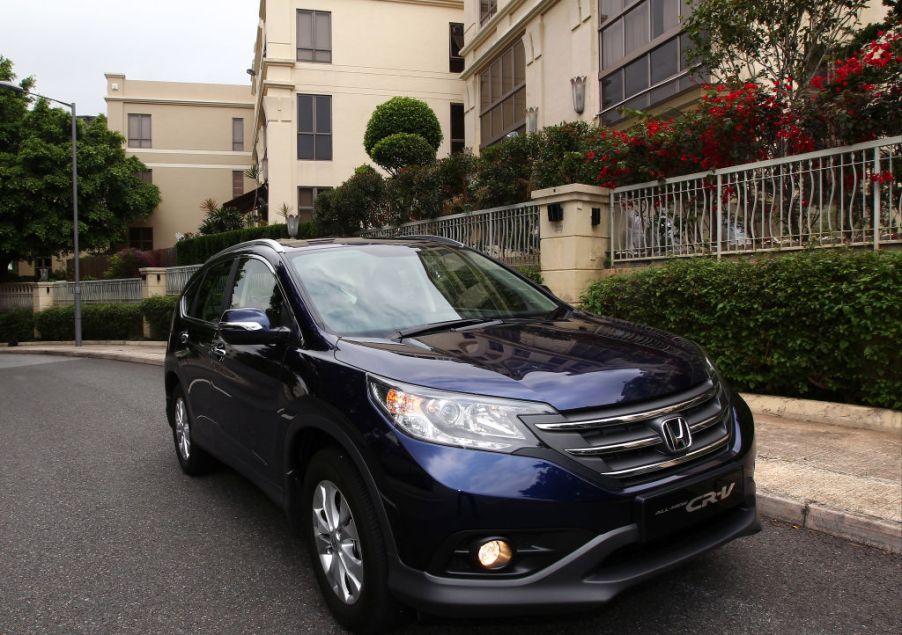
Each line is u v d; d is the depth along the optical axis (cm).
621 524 245
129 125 3516
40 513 468
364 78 2470
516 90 1808
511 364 279
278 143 2395
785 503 396
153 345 1841
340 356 302
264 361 357
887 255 539
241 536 410
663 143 806
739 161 770
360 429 268
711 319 647
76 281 2030
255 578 351
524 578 239
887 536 354
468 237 1130
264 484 363
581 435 249
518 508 237
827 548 359
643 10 1281
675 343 331
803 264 579
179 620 309
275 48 2380
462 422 250
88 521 447
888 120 632
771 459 473
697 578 326
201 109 3591
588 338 324
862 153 616
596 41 1445
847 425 552
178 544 401
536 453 243
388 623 269
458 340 315
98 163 2853
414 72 2527
